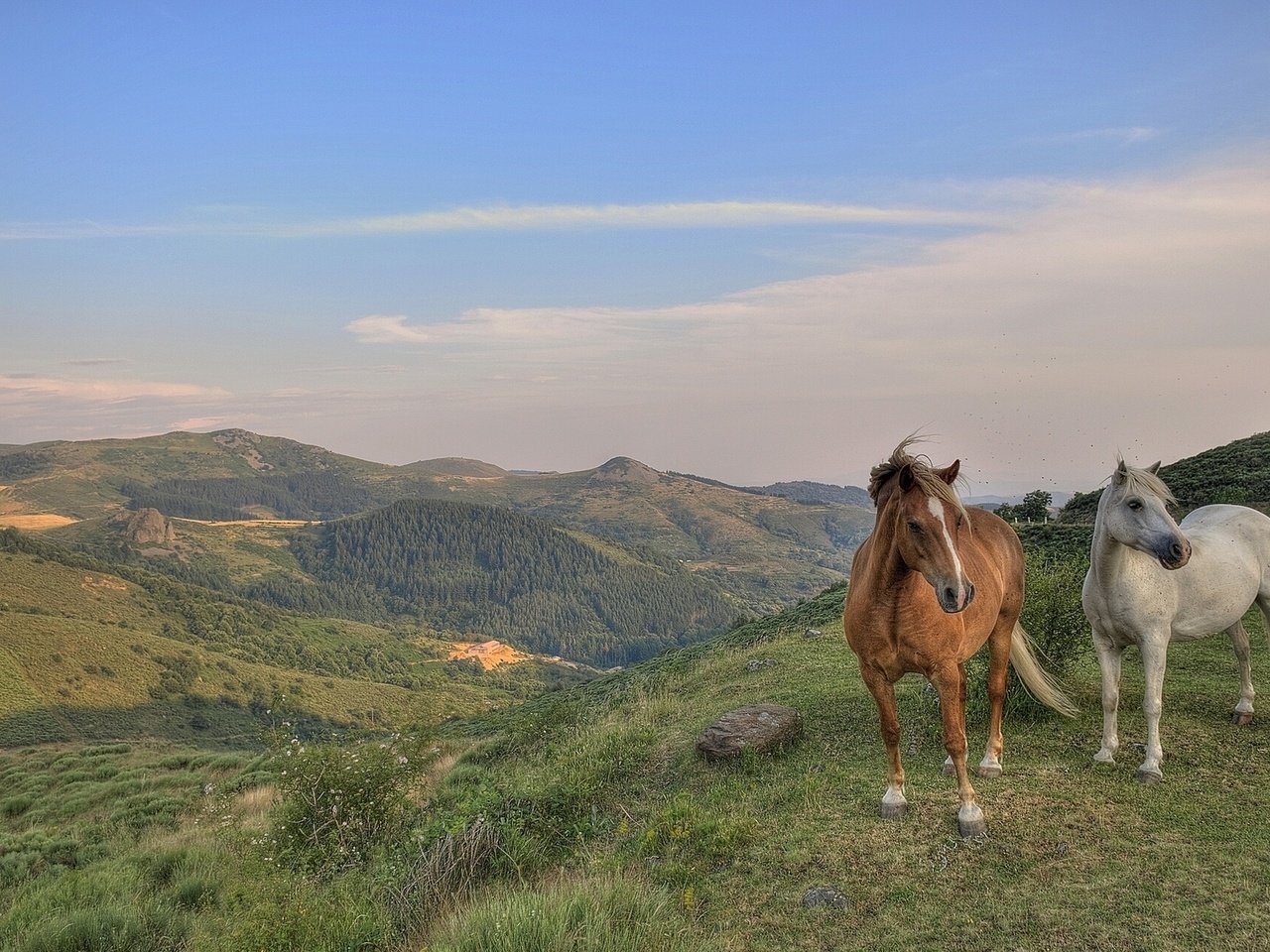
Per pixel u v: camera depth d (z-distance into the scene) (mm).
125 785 21547
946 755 7078
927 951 4352
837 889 5086
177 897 10117
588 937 4570
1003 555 6270
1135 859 4891
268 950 6391
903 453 5305
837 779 6891
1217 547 6496
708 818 6629
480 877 6750
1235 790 5645
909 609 5211
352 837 9938
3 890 12141
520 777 10570
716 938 4812
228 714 117000
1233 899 4340
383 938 6047
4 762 38406
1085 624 8273
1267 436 27688
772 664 12820
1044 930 4352
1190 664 9125
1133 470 6012
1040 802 5730
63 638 122875
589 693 24578
